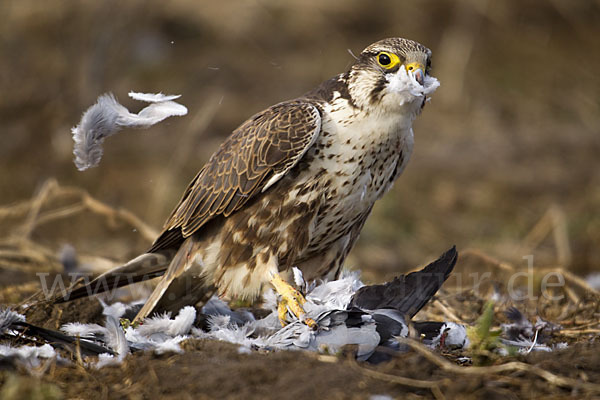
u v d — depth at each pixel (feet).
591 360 22.47
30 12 75.72
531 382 21.21
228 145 28.60
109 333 24.16
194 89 71.56
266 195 27.61
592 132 67.97
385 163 28.40
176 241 29.63
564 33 83.71
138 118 26.91
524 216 54.70
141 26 76.28
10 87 68.85
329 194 27.78
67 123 65.41
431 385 20.62
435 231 52.60
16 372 22.15
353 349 22.59
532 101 73.31
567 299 34.65
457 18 82.84
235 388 20.84
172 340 23.85
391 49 27.17
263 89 72.13
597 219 52.42
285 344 23.76
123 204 54.19
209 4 82.94
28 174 59.16
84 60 70.13
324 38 80.48
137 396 21.01
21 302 32.07
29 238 44.11
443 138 67.62
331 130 27.50
